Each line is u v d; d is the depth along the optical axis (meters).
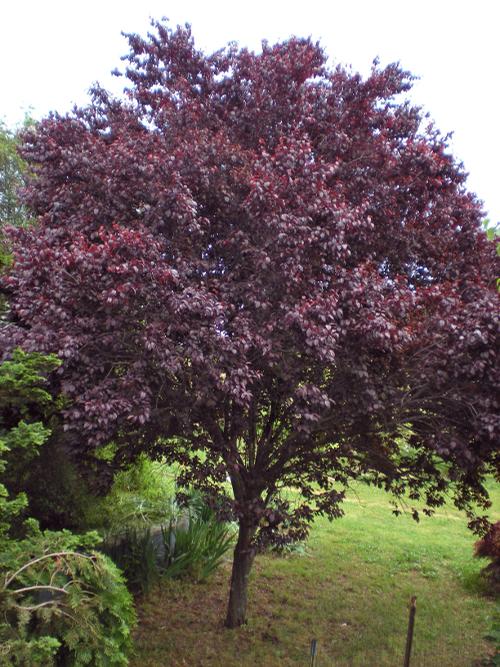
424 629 5.72
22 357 3.40
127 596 3.19
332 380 4.37
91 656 2.84
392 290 4.29
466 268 4.88
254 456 5.43
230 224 4.45
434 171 4.64
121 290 3.51
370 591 6.75
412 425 4.87
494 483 13.12
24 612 2.72
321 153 4.74
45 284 3.87
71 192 4.49
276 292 4.07
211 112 5.02
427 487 5.67
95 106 5.34
